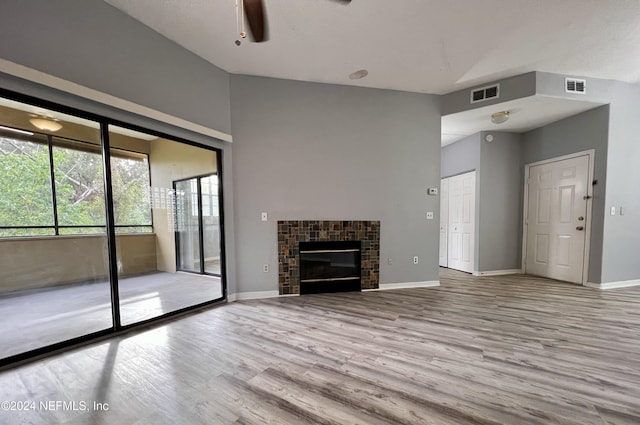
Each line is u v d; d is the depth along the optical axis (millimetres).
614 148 3762
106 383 1702
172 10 2387
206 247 4293
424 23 2521
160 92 2719
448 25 2551
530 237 4812
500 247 4887
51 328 2518
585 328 2500
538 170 4656
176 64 2854
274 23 2506
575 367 1855
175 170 4348
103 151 2439
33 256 3750
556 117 4184
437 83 3740
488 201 4820
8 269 3576
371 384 1678
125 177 4086
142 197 4371
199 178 4195
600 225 3838
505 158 4859
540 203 4641
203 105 3131
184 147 4191
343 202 3822
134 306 3148
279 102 3588
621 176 3822
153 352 2096
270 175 3584
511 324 2607
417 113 4027
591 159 3916
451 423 1351
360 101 3840
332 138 3766
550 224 4492
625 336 2328
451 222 5492
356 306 3182
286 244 3650
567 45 2865
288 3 2250
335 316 2852
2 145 3441
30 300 3381
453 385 1664
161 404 1503
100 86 2281
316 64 3254
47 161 3664
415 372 1808
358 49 2953
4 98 1897
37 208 3754
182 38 2779
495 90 3656
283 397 1557
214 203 3820
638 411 1433
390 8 2324
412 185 4047
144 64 2582
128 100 2467
